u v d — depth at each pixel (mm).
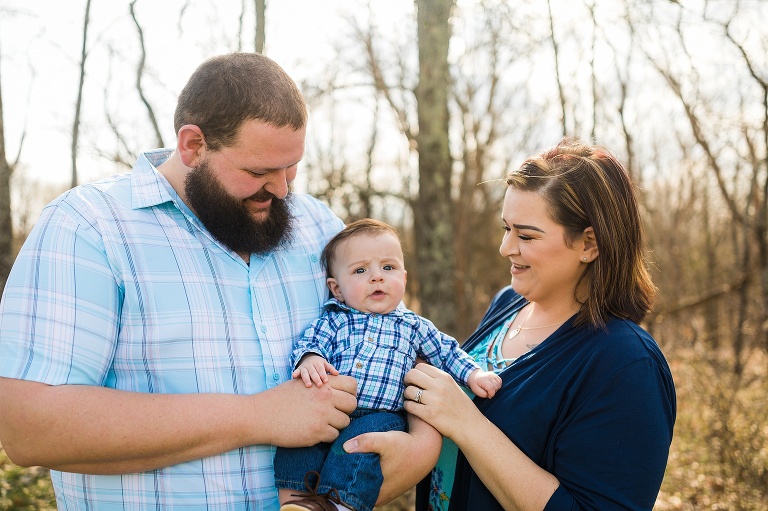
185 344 1991
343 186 9211
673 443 5438
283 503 2012
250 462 2008
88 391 1781
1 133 7996
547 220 2096
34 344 1775
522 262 2184
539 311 2354
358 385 2227
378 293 2381
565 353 2078
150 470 1905
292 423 1975
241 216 2072
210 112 1972
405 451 2029
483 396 2162
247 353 2092
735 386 5066
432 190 7336
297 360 2156
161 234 2041
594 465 1914
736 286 9383
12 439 1762
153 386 1961
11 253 7973
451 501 2168
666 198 16203
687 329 7477
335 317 2363
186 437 1837
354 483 1941
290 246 2350
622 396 1917
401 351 2318
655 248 14797
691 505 4566
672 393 2035
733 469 4723
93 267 1890
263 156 1989
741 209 12195
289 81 2078
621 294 2100
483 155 16797
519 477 1953
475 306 10438
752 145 9695
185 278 2031
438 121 7277
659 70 9516
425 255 7371
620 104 10383
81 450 1757
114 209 2002
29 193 17297
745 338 8508
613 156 2199
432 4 7211
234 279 2131
